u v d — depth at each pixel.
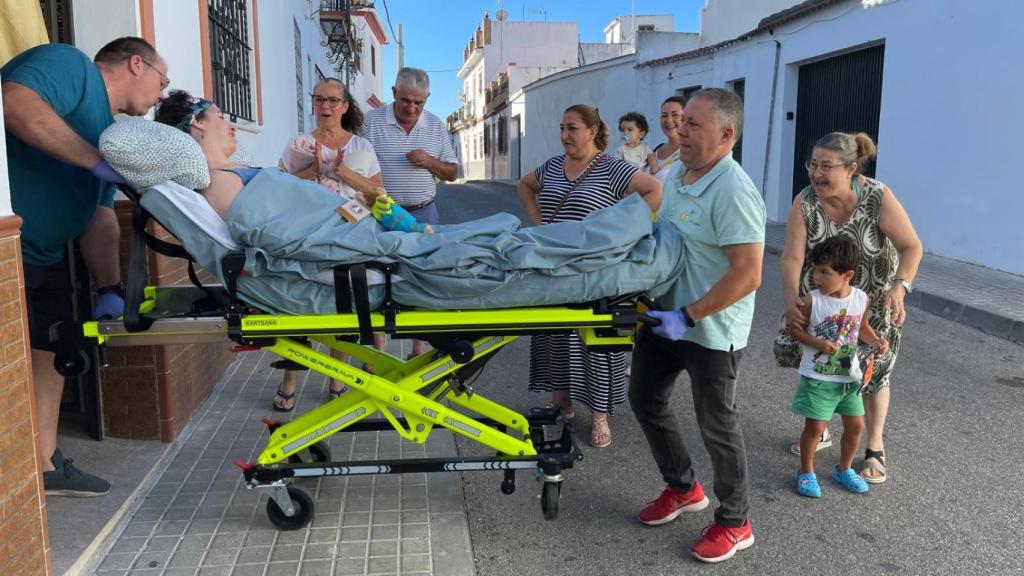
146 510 3.36
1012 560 3.05
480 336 2.95
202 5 5.14
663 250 2.80
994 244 8.47
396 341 6.30
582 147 3.92
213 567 2.93
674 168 3.13
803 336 3.46
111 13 3.80
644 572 3.00
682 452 3.25
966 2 8.66
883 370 3.63
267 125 7.84
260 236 2.60
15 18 3.30
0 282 2.19
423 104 4.97
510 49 46.09
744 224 2.71
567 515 3.45
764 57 13.53
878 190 3.53
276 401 4.60
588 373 4.13
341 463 3.04
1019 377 5.32
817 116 12.47
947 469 3.88
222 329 2.70
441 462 3.03
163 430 3.99
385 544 3.11
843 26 11.12
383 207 2.81
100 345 2.96
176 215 2.63
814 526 3.34
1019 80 7.96
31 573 2.36
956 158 8.96
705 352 2.89
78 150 2.71
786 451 4.14
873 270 3.61
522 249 2.66
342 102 4.49
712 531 3.07
